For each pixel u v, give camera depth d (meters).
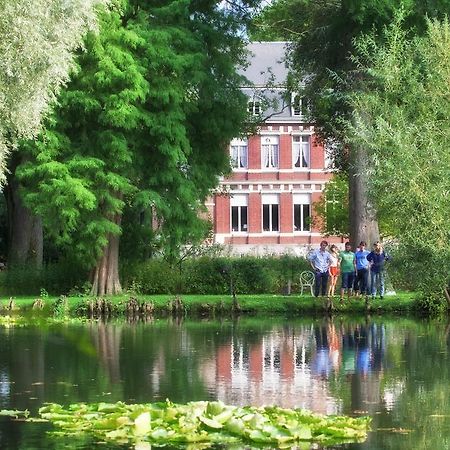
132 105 42.16
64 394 18.00
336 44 45.53
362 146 35.84
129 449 13.34
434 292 35.72
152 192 42.59
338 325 34.00
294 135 76.88
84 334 30.20
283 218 76.88
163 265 46.62
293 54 49.59
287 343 27.34
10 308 39.81
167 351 25.23
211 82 44.34
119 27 42.34
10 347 26.03
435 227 33.34
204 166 45.94
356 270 40.50
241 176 76.88
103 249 43.91
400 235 34.25
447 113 34.00
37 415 15.81
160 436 13.96
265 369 21.59
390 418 15.71
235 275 46.91
